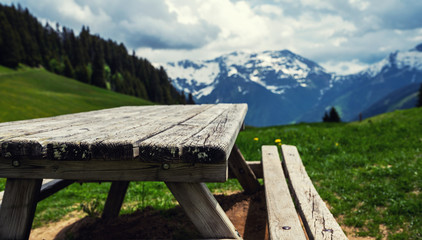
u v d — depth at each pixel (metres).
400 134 9.62
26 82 87.19
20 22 133.25
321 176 5.66
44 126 2.20
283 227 1.80
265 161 3.73
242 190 5.08
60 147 1.47
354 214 3.96
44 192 2.57
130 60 174.62
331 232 1.70
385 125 11.20
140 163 1.59
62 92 87.44
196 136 1.63
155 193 5.39
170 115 3.05
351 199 4.46
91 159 1.48
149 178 1.59
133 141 1.42
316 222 1.86
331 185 5.09
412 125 10.68
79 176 1.63
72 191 6.03
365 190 4.80
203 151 1.39
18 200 1.71
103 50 167.62
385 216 3.87
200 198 1.72
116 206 3.88
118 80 137.25
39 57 126.75
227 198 4.50
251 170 4.53
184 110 3.71
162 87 167.75
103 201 5.33
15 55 107.62
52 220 4.47
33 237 3.85
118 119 2.75
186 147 1.40
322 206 2.16
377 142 8.48
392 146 8.04
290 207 2.15
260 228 3.46
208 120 2.50
